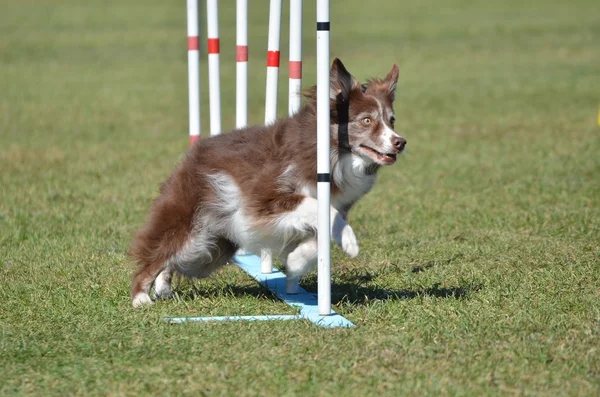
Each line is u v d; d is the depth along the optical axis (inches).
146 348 339.0
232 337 351.3
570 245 515.8
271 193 390.9
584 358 321.4
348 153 404.5
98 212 629.3
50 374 314.8
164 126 1066.7
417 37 1920.5
